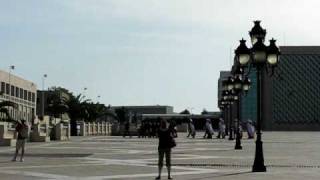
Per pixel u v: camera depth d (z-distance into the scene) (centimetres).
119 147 4125
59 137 5984
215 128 13150
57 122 6247
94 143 4975
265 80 14012
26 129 2639
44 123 5547
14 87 10981
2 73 10138
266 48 2178
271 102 14075
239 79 3916
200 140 5719
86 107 11456
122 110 15212
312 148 4069
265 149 3916
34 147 4094
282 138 6712
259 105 2147
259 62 2159
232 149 3775
